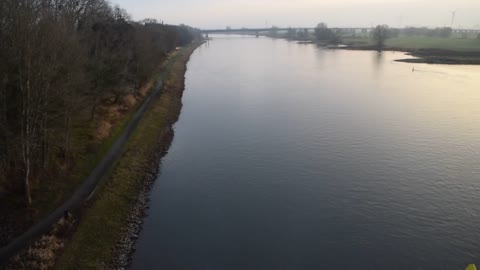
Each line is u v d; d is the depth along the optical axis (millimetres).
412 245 34406
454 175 48156
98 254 31125
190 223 37781
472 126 67938
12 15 31672
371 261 32344
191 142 60688
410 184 45781
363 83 112188
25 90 32969
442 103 85500
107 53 62156
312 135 63219
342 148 57312
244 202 41969
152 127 63312
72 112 43250
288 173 48938
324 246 34281
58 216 33656
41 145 38906
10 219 32031
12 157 35719
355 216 39062
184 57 176625
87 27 74125
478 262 32250
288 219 38594
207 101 89375
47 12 37344
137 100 76125
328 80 117750
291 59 184125
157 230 36469
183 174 48969
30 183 36312
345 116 74562
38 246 29078
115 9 120375
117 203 38812
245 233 36156
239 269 31250
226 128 67812
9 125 34812
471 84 110875
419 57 184875
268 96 93938
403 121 71125
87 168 43531
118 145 52094
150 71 85250
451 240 35125
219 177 48062
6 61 32500
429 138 61594
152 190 44594
